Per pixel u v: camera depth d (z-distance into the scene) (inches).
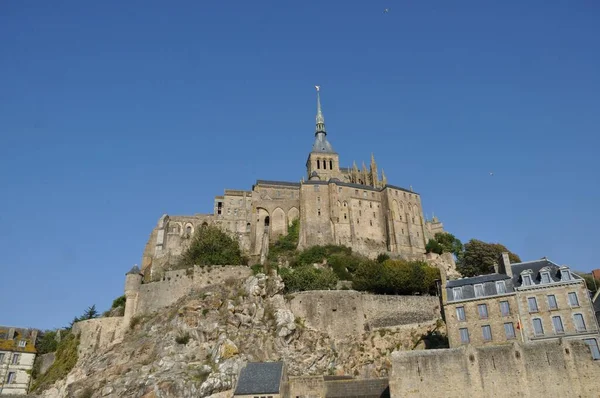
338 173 6879.9
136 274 4224.9
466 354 2278.5
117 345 3676.2
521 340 2518.5
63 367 3673.7
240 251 4970.5
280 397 2479.1
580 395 2091.5
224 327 3430.1
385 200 5831.7
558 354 2170.3
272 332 3398.1
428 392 2260.1
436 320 3400.6
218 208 5792.3
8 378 3671.3
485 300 2662.4
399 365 2337.6
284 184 6353.3
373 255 5447.8
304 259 4985.2
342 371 3191.4
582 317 2487.7
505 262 2783.0
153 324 3737.7
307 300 3646.7
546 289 2593.5
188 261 4692.4
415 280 3998.5
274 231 5713.6
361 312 3619.6
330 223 5580.7
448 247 5743.1
